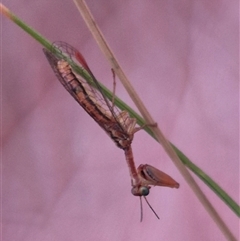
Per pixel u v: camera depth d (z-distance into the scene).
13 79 0.20
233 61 0.20
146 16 0.20
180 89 0.20
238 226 0.19
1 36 0.20
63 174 0.20
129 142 0.15
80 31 0.20
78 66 0.14
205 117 0.20
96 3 0.20
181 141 0.20
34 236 0.20
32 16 0.20
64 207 0.20
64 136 0.20
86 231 0.20
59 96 0.20
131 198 0.20
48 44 0.14
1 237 0.20
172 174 0.19
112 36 0.20
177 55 0.20
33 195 0.20
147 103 0.20
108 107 0.15
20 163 0.20
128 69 0.20
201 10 0.20
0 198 0.20
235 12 0.20
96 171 0.20
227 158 0.19
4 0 0.20
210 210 0.14
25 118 0.21
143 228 0.20
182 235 0.19
